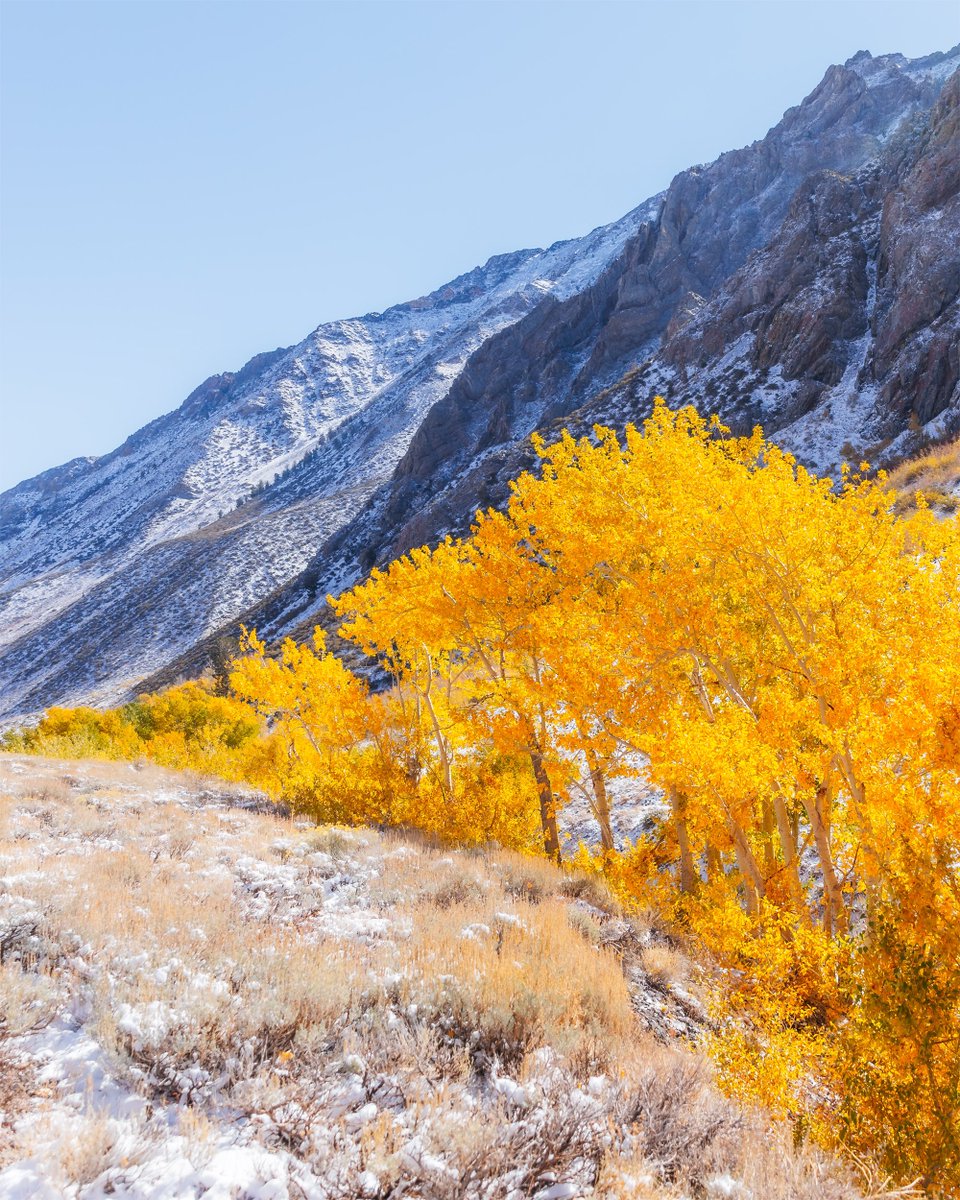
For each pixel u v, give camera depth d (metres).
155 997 4.88
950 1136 4.83
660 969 8.05
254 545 181.50
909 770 6.29
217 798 17.61
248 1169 3.45
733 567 9.39
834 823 10.02
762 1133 4.79
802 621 9.18
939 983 5.38
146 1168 3.35
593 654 10.60
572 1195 3.57
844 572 8.43
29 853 8.95
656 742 9.53
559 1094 4.39
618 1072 4.96
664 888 11.83
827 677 8.07
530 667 14.79
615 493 10.62
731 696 10.21
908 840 6.10
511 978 5.81
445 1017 5.22
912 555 8.98
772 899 10.53
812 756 8.36
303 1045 4.61
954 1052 5.14
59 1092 3.90
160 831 11.94
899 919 5.88
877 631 8.13
